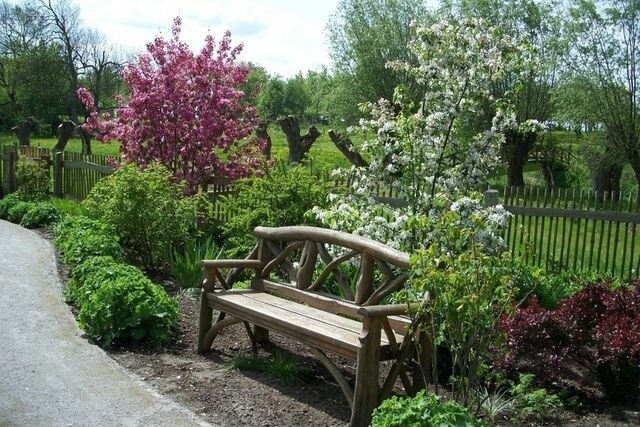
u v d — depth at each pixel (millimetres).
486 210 5504
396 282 4434
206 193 9914
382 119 6453
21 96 44906
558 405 4395
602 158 22016
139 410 4074
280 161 8117
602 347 4523
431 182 6328
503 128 6352
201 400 4297
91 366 4852
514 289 3705
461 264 3551
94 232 8547
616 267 9000
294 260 7262
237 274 5613
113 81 44969
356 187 6656
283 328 4484
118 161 12883
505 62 6176
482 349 3707
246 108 12141
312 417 4090
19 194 14211
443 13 27422
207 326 5336
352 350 3873
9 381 4473
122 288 5562
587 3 21312
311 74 42312
